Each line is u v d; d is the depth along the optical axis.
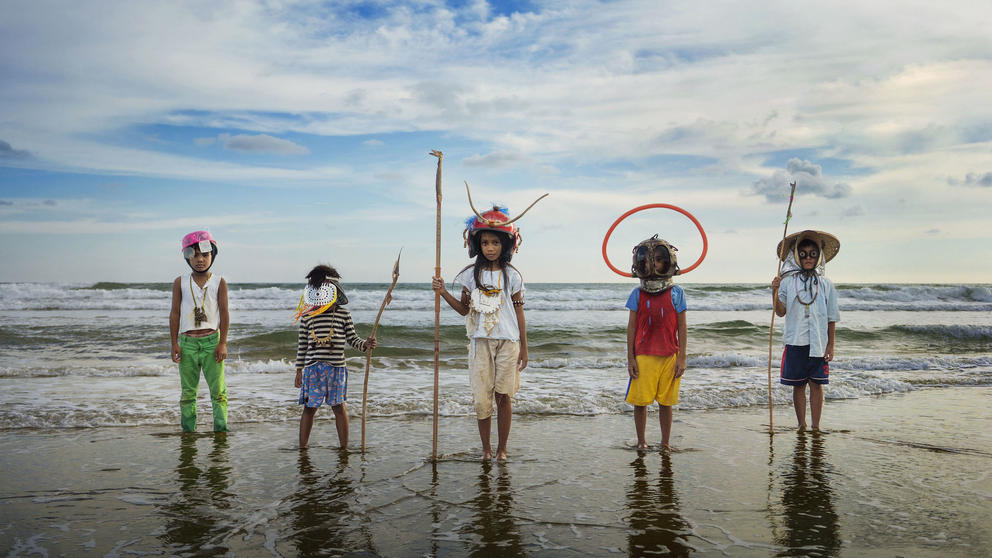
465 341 12.55
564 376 8.41
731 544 2.83
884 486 3.78
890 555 2.69
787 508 3.35
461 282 4.49
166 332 12.97
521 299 4.46
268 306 21.98
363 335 12.74
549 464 4.29
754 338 13.48
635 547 2.79
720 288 29.94
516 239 4.42
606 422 5.79
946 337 13.95
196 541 2.85
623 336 13.49
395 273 4.57
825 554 2.70
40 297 23.56
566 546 2.80
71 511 3.27
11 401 6.30
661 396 4.70
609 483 3.83
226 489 3.67
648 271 4.69
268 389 7.12
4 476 3.93
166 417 5.70
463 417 5.93
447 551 2.73
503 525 3.07
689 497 3.55
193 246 5.17
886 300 28.05
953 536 2.92
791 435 5.25
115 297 24.16
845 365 9.62
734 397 6.88
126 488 3.69
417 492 3.62
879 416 6.11
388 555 2.69
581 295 28.88
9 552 2.72
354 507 3.35
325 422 5.63
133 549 2.75
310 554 2.70
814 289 5.45
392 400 6.41
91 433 5.17
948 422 5.80
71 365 9.06
